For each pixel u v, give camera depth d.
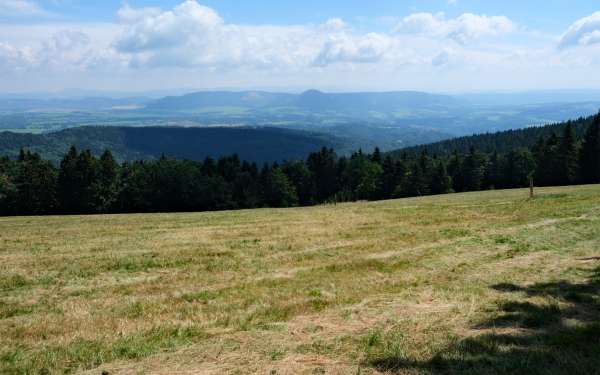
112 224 25.77
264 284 10.73
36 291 10.42
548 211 22.05
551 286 9.36
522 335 6.66
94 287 10.73
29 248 16.22
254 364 5.95
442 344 6.41
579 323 7.08
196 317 8.20
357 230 19.41
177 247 15.99
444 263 12.45
